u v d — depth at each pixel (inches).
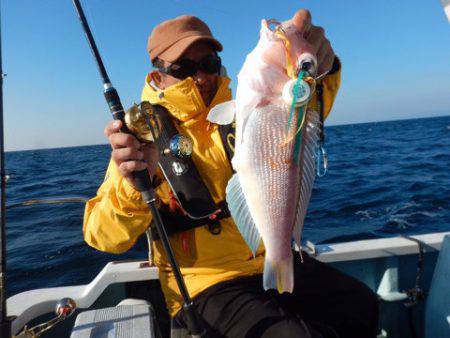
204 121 33.1
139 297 37.8
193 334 25.9
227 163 31.7
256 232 25.3
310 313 31.0
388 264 40.3
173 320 30.5
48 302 34.5
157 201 31.1
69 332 35.0
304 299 31.1
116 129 24.5
